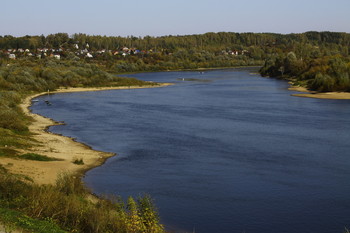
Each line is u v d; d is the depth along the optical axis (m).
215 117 71.69
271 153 44.69
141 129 60.22
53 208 19.83
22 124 54.72
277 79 171.88
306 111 78.38
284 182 34.41
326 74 128.75
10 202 19.95
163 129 60.06
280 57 194.75
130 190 32.38
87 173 37.03
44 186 26.16
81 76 144.12
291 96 106.44
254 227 25.75
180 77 187.88
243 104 90.56
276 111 78.81
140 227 19.25
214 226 25.91
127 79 149.00
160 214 27.58
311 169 38.31
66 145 48.28
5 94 92.81
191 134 55.97
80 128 61.47
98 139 53.16
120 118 71.31
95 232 18.22
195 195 31.31
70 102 97.19
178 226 25.83
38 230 16.39
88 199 27.41
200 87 137.25
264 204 29.44
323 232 25.00
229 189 32.69
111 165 40.06
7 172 31.02
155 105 90.12
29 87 120.31
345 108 82.06
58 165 38.28
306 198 30.58
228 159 42.28
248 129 59.50
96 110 82.31
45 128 61.03
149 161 41.75
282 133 56.25
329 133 55.94
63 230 17.64
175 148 47.59
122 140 52.47
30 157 39.19
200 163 40.78
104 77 146.50
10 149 40.28
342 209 28.41
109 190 32.25
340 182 34.31
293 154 44.19
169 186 33.50
